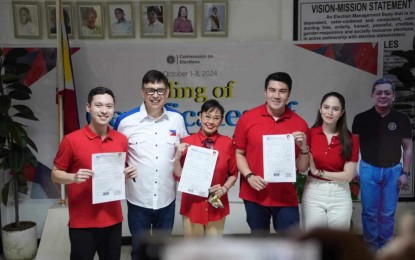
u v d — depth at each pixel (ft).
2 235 11.07
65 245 10.82
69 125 11.37
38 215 12.16
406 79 10.96
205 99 11.88
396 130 10.59
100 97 7.00
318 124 8.18
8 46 11.68
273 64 11.75
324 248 1.19
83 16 11.61
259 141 7.79
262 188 7.63
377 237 10.60
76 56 11.72
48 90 11.82
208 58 11.73
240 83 11.81
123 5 11.59
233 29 11.78
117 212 7.48
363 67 11.72
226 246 1.20
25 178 11.31
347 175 7.86
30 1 11.56
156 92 7.55
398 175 10.56
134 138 7.84
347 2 11.50
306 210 8.07
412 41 11.60
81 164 7.11
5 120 10.22
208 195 7.65
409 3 11.44
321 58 11.73
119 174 7.27
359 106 11.84
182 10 11.61
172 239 1.24
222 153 7.84
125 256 11.21
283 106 7.82
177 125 8.13
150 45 11.68
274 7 11.66
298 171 8.38
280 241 1.22
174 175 8.08
